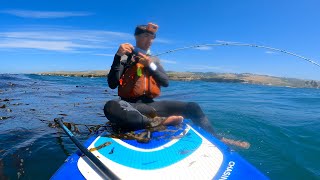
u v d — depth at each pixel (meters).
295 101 5.12
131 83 2.07
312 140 2.34
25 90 6.60
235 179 1.32
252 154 1.97
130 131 1.87
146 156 1.50
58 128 2.73
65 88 7.32
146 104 2.09
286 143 2.25
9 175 1.70
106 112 1.89
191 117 2.10
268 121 3.03
